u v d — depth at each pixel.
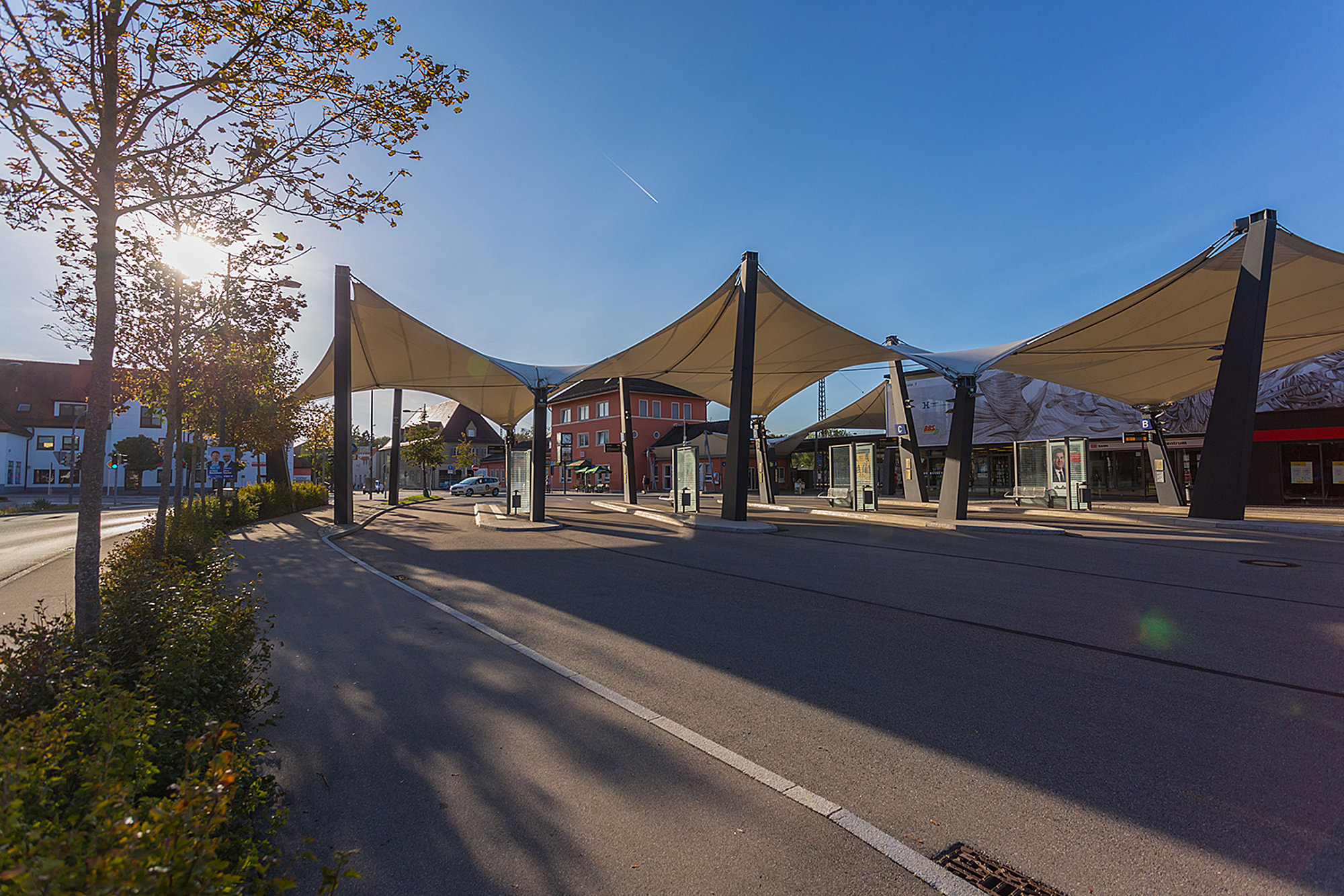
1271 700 4.25
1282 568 9.70
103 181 3.67
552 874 2.42
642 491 48.69
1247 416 15.40
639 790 3.09
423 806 2.94
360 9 4.04
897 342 26.67
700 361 22.84
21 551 13.04
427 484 69.38
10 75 3.54
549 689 4.54
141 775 1.89
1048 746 3.56
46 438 48.88
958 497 17.80
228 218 4.41
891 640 5.77
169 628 3.18
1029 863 2.48
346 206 4.38
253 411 20.44
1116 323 17.23
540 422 19.20
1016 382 34.78
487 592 8.23
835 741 3.64
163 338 10.11
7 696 2.46
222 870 1.56
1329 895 2.29
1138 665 5.01
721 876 2.40
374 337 19.64
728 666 5.05
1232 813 2.85
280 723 3.94
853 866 2.47
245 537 15.29
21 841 1.35
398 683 4.68
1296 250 14.50
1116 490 31.62
